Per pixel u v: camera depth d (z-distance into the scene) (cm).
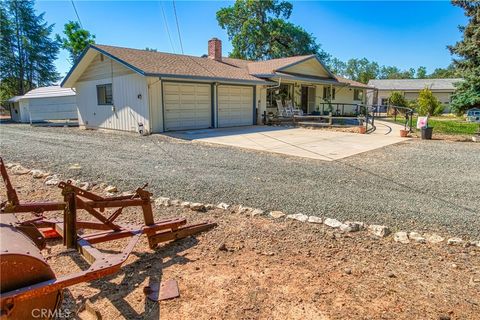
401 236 316
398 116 2409
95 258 213
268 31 3316
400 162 693
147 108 1181
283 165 647
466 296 223
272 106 1802
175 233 306
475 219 362
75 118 2028
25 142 978
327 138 1087
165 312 202
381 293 224
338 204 410
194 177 538
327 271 254
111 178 526
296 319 196
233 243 304
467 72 1897
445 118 2356
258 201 420
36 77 3622
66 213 236
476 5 1852
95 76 1434
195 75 1245
